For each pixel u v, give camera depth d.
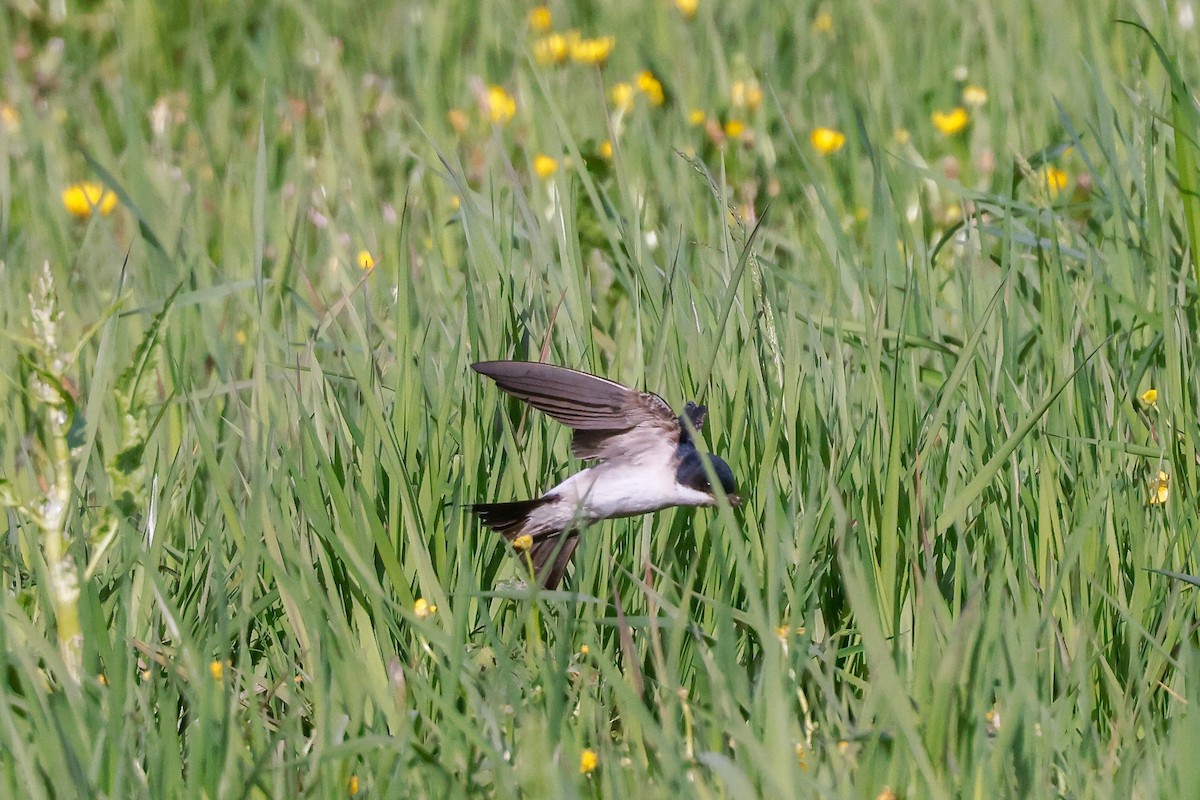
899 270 12.45
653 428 8.16
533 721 6.47
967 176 16.80
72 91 20.81
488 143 16.41
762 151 16.78
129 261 13.30
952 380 8.94
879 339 9.26
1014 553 8.58
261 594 8.62
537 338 10.52
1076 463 9.45
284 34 23.12
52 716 6.53
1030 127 16.59
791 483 9.22
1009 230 11.38
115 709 6.89
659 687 7.43
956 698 6.86
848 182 16.61
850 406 9.77
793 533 8.77
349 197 15.80
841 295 12.12
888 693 6.48
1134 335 11.27
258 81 21.66
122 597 7.57
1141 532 8.40
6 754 6.65
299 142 15.90
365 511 8.23
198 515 9.99
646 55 18.09
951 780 6.62
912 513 8.48
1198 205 10.77
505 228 11.06
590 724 7.24
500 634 8.52
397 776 6.48
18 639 7.54
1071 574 8.47
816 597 8.29
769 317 9.74
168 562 9.12
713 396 9.34
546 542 8.39
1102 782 6.76
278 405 10.01
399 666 7.46
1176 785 6.73
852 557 8.11
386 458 9.10
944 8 22.28
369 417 8.89
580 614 8.42
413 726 7.24
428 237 15.17
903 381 9.49
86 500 9.20
